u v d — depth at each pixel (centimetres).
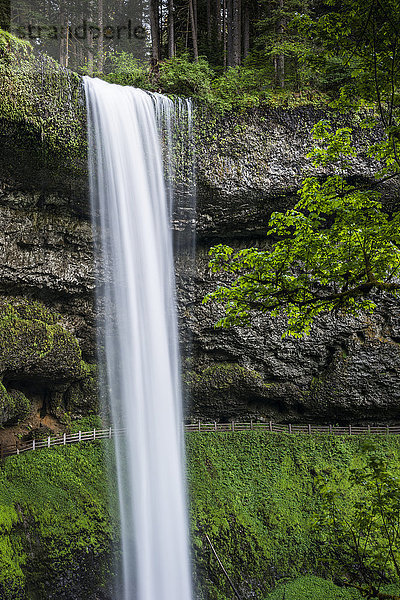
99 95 2578
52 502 2500
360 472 959
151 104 2772
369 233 1055
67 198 2672
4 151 2362
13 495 2420
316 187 1179
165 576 2630
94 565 2428
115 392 2905
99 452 2827
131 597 2506
